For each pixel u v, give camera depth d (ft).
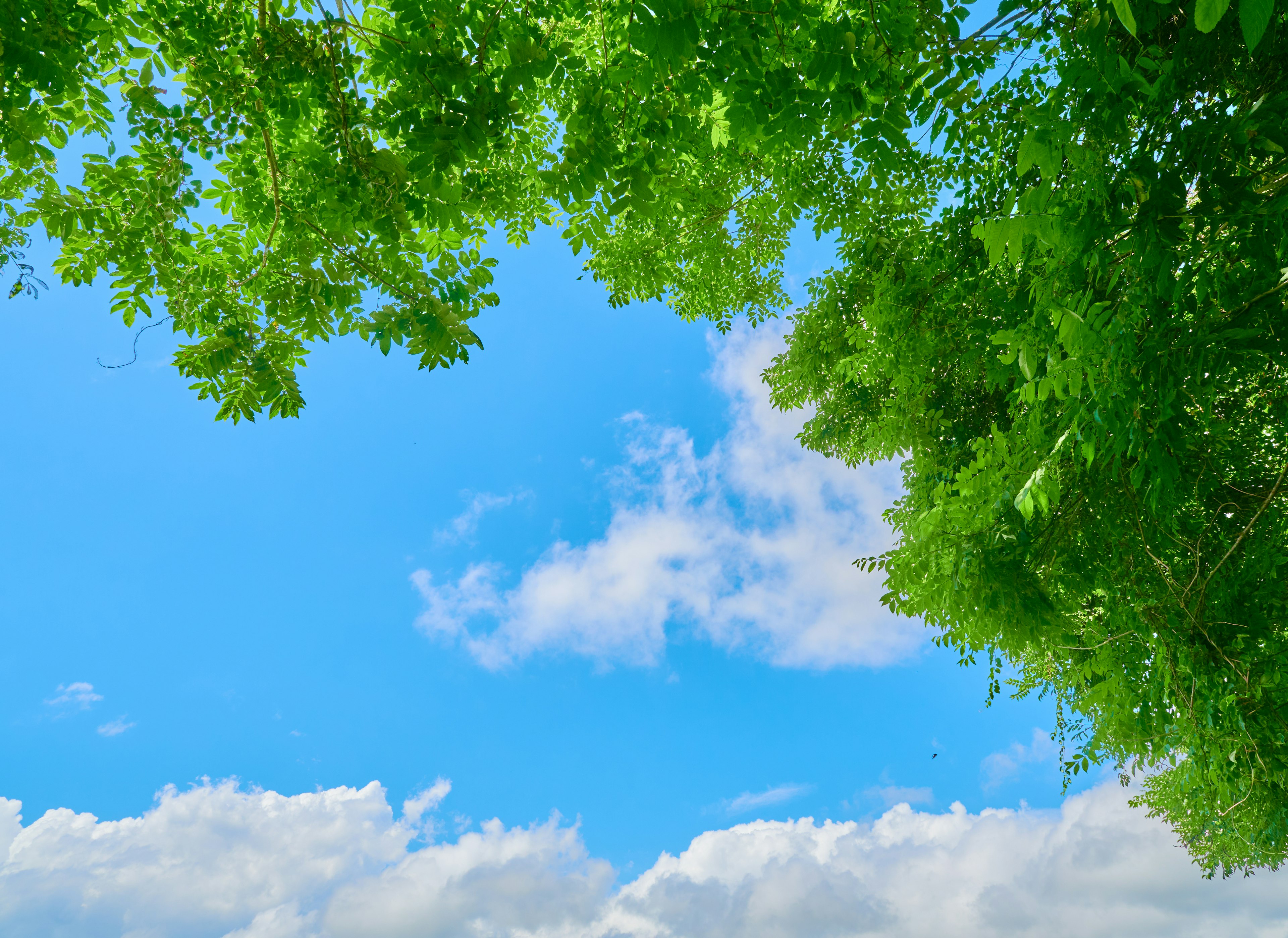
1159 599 15.49
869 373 22.89
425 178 11.25
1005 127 12.58
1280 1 8.54
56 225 12.46
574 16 12.40
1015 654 19.51
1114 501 16.08
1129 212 9.41
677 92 10.06
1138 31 9.38
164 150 12.01
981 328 17.47
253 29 11.28
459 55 10.03
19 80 10.31
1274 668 13.76
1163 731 15.96
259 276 14.14
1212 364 10.12
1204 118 8.93
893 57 8.91
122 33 11.26
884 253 24.80
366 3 13.61
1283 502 15.15
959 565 16.97
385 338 13.98
